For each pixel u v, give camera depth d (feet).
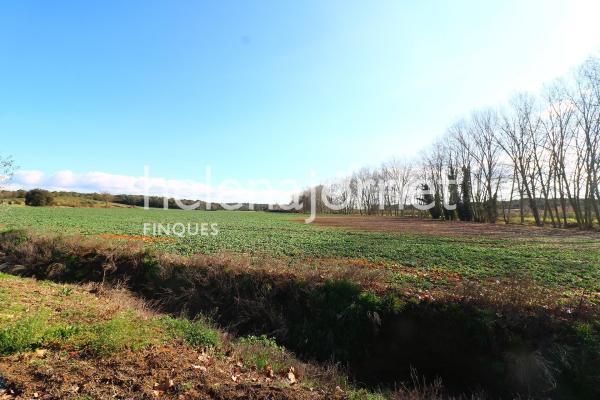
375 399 22.06
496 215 195.72
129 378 17.20
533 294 34.83
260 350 27.91
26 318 22.76
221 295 43.16
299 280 41.29
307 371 26.04
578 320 31.01
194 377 18.24
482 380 29.89
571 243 88.53
